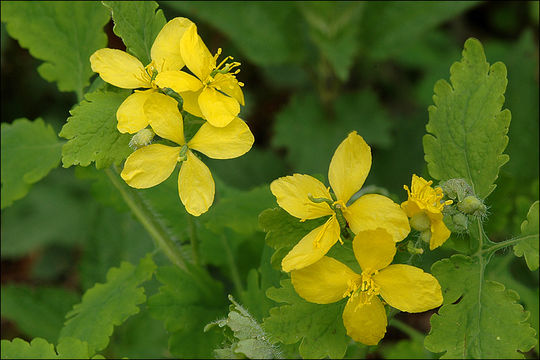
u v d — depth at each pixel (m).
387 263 0.25
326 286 0.25
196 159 0.26
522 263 0.33
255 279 0.29
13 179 0.30
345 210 0.26
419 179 0.25
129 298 0.29
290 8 0.35
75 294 0.33
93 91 0.28
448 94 0.27
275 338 0.26
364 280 0.25
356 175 0.26
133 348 0.31
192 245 0.30
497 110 0.27
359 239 0.25
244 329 0.26
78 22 0.30
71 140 0.26
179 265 0.30
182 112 0.26
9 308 0.32
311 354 0.26
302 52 0.36
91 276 0.32
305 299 0.26
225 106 0.26
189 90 0.26
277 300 0.26
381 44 0.35
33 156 0.30
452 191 0.26
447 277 0.26
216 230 0.30
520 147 0.34
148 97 0.26
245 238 0.32
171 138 0.26
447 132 0.27
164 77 0.25
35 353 0.27
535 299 0.30
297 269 0.25
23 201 0.36
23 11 0.30
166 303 0.29
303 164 0.36
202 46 0.26
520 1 0.43
